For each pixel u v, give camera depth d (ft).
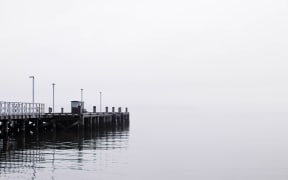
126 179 76.89
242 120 359.05
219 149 123.75
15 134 149.89
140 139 153.38
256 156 109.09
